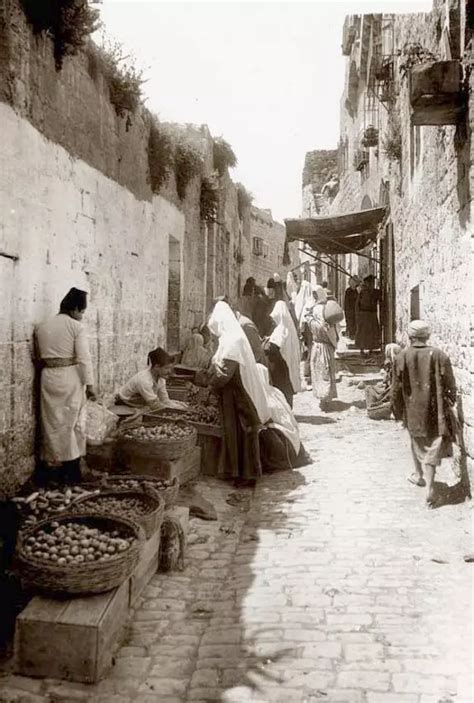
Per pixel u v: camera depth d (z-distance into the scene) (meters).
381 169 15.80
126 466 6.39
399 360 6.53
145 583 4.59
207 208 14.95
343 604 4.38
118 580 3.78
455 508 6.21
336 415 11.12
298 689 3.42
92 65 7.57
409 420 6.49
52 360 5.93
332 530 5.80
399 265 12.57
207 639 3.94
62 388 5.93
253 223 30.70
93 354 7.84
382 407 10.59
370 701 3.31
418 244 9.72
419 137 9.55
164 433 6.67
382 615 4.22
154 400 7.84
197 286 14.66
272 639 3.94
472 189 5.96
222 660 3.70
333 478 7.43
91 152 7.62
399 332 12.59
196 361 12.45
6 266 5.40
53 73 6.39
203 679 3.51
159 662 3.69
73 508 4.87
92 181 7.67
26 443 5.81
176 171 12.25
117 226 8.73
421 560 5.09
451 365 6.56
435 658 3.70
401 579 4.75
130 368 9.50
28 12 5.70
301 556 5.23
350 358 16.36
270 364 10.32
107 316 8.38
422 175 9.16
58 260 6.63
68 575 3.62
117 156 8.67
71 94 6.92
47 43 6.22
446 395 6.36
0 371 5.30
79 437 6.11
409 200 10.82
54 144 6.46
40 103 6.07
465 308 6.28
